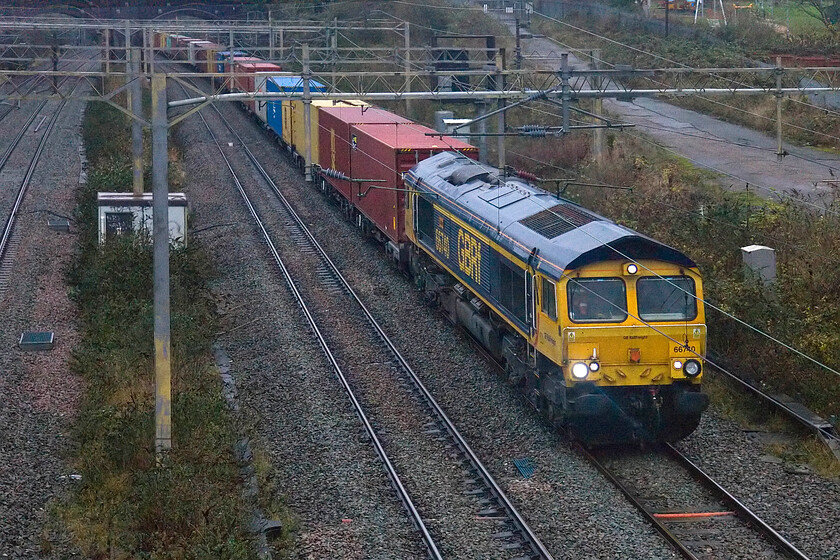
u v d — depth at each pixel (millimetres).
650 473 21938
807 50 75250
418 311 35875
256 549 17406
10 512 19750
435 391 27594
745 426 24875
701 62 75750
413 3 100562
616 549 18000
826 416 24625
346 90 83562
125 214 40969
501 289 27141
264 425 25125
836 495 20266
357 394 27312
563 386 22453
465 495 20750
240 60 77688
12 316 34094
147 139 74438
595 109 52344
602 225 23516
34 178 60281
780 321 28016
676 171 51531
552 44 95062
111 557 18031
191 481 18781
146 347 27344
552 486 21000
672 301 22250
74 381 28141
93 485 20688
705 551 17922
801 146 58062
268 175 64375
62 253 43406
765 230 35406
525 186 30359
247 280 40531
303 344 32000
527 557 17844
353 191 48500
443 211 33344
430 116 75125
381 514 19828
